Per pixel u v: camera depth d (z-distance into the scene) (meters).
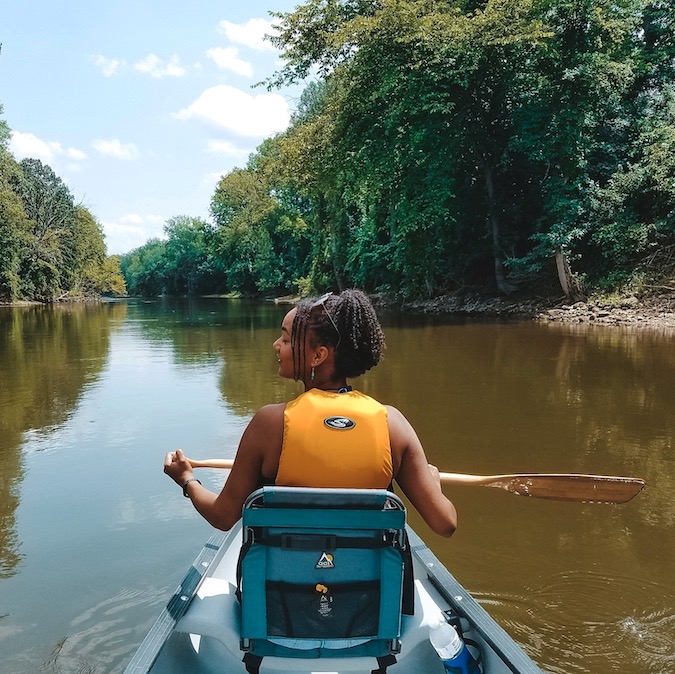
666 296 15.59
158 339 14.56
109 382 8.62
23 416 6.64
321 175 19.53
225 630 1.89
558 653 2.65
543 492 2.64
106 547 3.53
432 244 20.23
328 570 1.70
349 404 1.77
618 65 16.36
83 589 3.08
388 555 1.69
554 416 6.38
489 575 3.27
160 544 3.56
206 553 2.42
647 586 3.17
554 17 16.58
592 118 17.42
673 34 19.06
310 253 39.31
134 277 104.19
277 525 1.67
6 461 5.11
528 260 18.84
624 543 3.64
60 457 5.20
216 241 58.62
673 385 7.80
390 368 9.20
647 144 17.22
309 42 17.89
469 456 5.17
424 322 16.62
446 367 9.23
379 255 25.05
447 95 16.39
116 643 2.68
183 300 52.47
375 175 18.53
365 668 1.76
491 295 20.25
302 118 30.97
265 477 1.81
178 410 6.82
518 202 19.72
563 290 17.50
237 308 31.61
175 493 4.34
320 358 1.84
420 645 2.14
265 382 8.44
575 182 16.97
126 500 4.22
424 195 17.80
